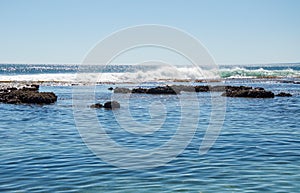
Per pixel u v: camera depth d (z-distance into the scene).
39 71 127.25
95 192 10.44
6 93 37.91
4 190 10.54
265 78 79.19
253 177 11.79
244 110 30.25
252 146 16.30
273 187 10.84
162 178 11.78
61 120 24.39
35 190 10.57
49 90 49.78
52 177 11.80
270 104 34.88
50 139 17.84
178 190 10.62
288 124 22.55
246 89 48.22
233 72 87.00
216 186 10.96
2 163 13.36
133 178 11.76
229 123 23.22
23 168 12.77
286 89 52.03
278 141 17.33
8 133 19.38
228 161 13.79
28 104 34.50
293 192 10.41
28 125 22.14
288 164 13.29
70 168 12.82
